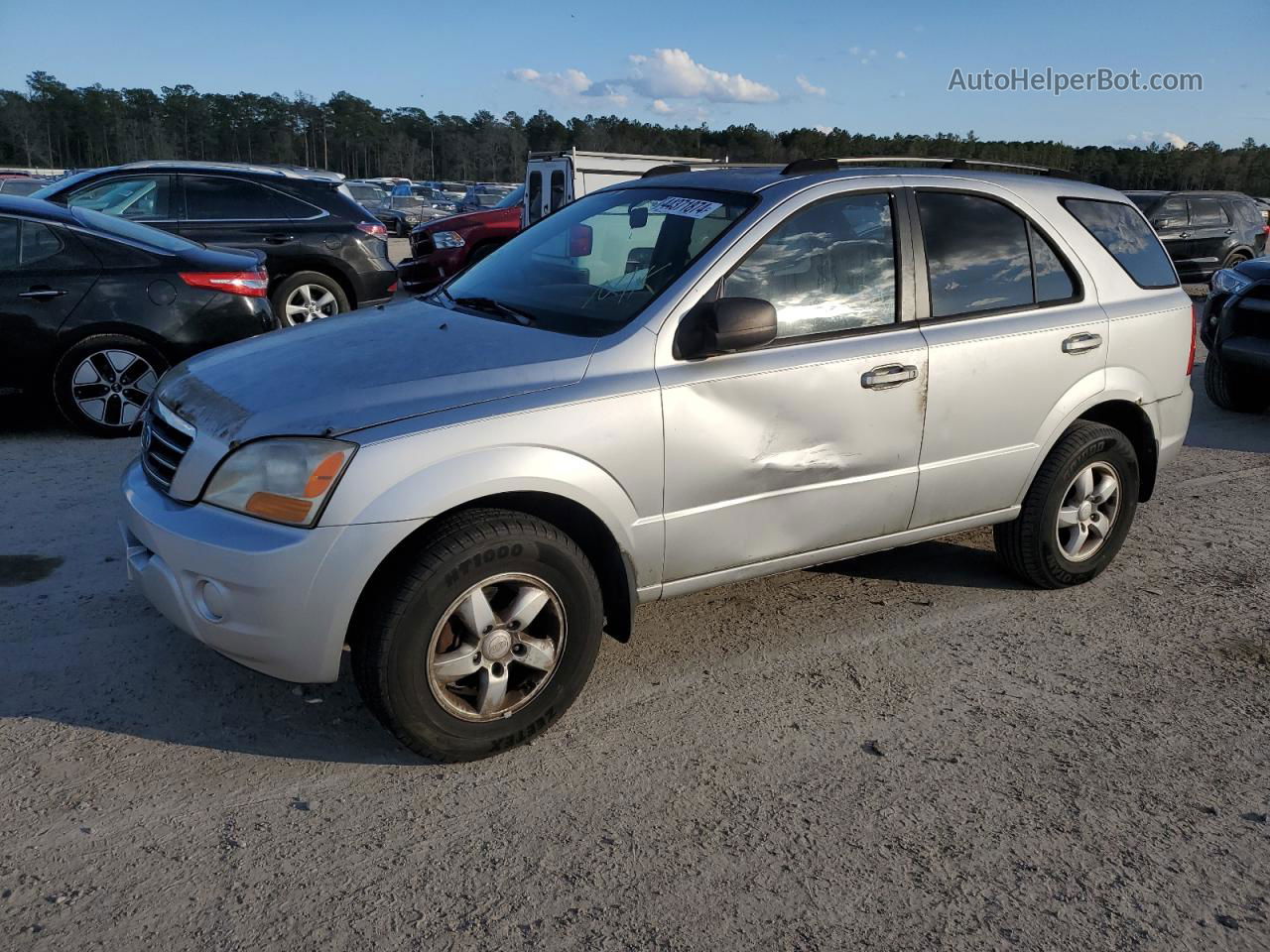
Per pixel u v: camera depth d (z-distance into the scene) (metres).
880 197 3.85
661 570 3.39
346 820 2.82
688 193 3.86
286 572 2.77
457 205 43.28
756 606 4.34
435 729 3.00
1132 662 3.95
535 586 3.08
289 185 9.81
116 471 5.71
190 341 6.53
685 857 2.72
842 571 4.75
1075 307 4.31
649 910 2.51
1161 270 4.75
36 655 3.61
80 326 6.19
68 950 2.31
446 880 2.60
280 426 2.87
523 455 2.97
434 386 3.02
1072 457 4.31
